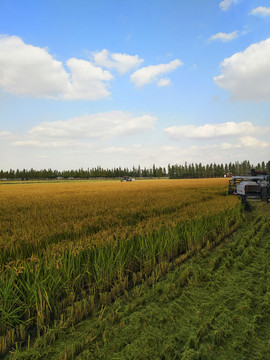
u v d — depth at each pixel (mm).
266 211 12172
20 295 3311
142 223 7426
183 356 2328
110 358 2391
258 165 130250
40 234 6238
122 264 4484
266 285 3826
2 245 5070
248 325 2834
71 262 3986
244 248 5910
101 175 167625
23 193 25766
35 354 2490
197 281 4129
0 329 2828
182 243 6273
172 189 27766
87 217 9172
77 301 3535
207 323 2885
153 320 3018
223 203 11625
